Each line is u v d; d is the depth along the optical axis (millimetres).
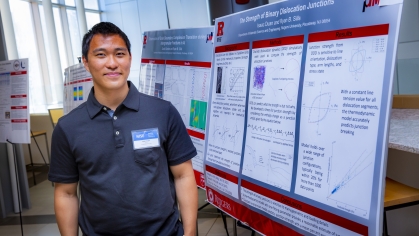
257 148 1450
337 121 1110
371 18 1014
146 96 1317
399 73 3068
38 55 5777
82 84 3010
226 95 1672
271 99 1379
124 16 6895
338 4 1112
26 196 3949
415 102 2158
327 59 1147
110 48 1173
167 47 2314
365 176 1026
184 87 2170
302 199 1232
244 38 1551
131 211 1216
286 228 1328
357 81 1053
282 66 1328
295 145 1263
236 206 1636
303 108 1229
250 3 2510
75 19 6473
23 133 3068
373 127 1005
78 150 1213
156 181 1246
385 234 1732
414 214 1914
